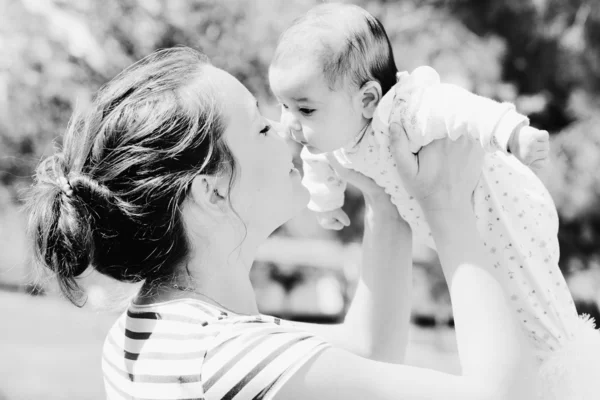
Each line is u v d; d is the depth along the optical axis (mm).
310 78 2164
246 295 1786
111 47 6730
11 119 6480
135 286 1839
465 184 1868
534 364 1668
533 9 7488
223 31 6797
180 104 1661
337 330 2219
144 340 1624
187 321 1595
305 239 8562
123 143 1636
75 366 5793
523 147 1735
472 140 1855
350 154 2223
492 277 1751
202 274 1709
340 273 8492
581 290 7516
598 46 7574
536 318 2033
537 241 2078
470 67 6883
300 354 1524
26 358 5828
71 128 1754
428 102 1911
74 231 1642
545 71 7613
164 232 1635
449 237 1823
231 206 1728
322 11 2270
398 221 2242
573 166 7379
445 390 1556
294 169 1896
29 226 1729
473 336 1674
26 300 6824
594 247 7656
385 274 2209
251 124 1770
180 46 1876
